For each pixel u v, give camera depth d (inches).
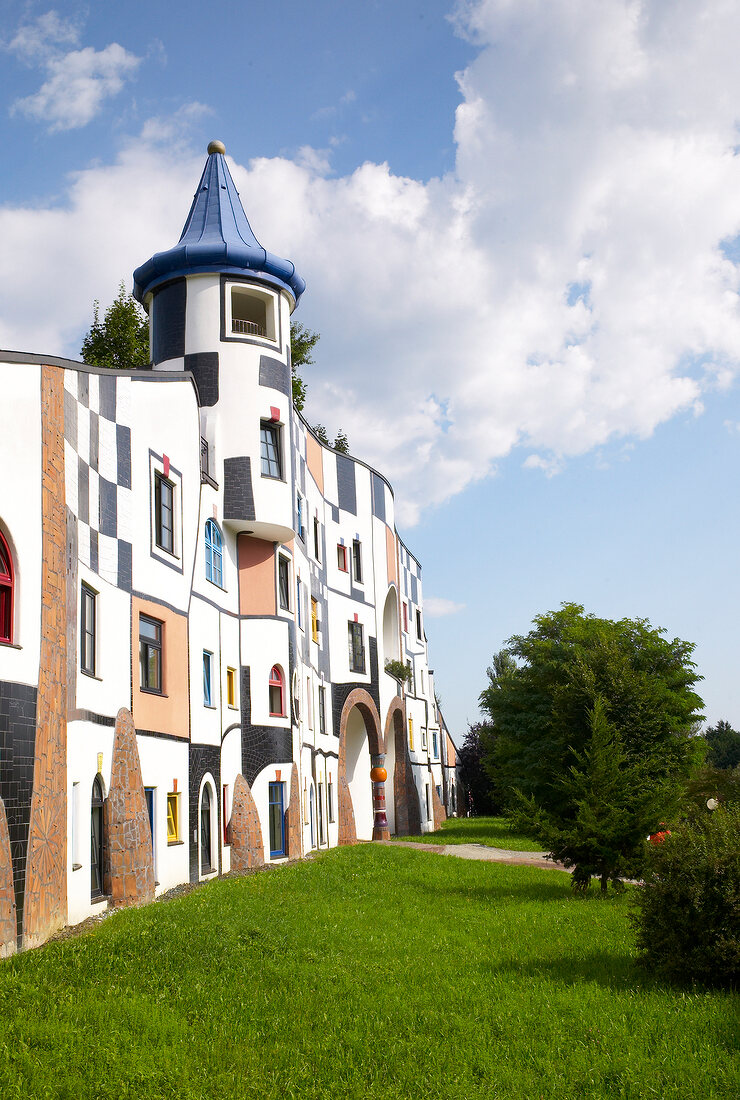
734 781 1139.3
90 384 669.3
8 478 546.6
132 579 730.2
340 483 1513.3
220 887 721.0
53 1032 340.2
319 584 1357.0
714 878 426.3
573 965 464.4
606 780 732.7
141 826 681.6
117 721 684.1
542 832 734.5
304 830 1141.1
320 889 718.5
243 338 1032.8
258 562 1061.1
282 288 1072.8
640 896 452.1
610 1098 296.2
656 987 417.7
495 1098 294.4
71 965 426.9
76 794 603.8
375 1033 352.2
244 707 1021.2
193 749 849.5
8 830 505.7
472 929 568.1
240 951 467.8
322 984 414.0
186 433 880.3
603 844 719.7
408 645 1950.1
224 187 1119.6
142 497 762.8
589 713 765.3
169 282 1045.2
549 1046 340.2
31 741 537.6
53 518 581.6
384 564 1688.0
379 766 1539.1
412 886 778.2
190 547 876.6
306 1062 324.5
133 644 725.3
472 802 2925.7
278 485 1034.1
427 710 2162.9
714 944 417.7
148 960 437.7
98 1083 303.9
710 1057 327.6
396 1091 298.5
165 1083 305.6
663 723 787.4
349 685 1464.1
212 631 940.0
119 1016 360.8
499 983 424.2
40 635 556.1
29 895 518.9
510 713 1569.9
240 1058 326.3
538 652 1535.4
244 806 975.6
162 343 1042.1
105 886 651.5
